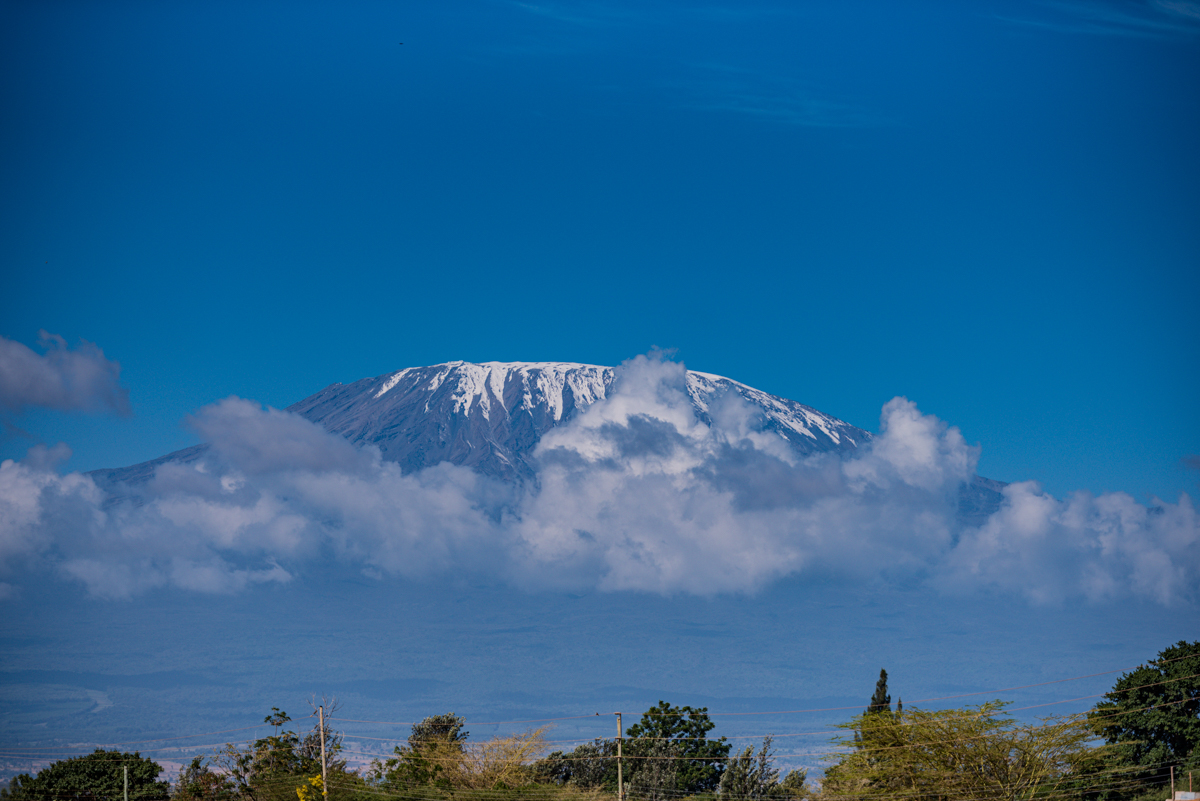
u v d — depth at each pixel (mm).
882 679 157625
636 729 181000
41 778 159375
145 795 159125
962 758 134500
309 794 141500
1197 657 163625
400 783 146125
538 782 153375
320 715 150000
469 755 158000
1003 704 135750
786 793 146500
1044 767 134625
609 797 145125
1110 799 157250
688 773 170500
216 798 150250
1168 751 161625
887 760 136750
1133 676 168250
